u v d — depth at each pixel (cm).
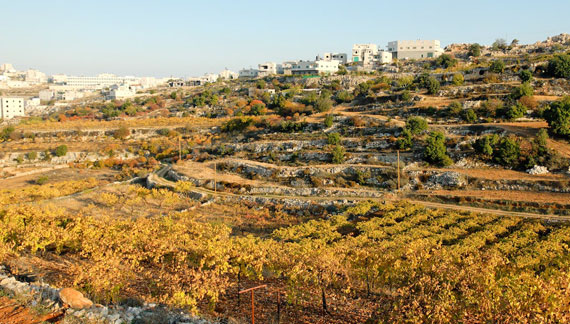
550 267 3834
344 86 16750
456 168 8075
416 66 18438
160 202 8175
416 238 5050
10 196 8075
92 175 11169
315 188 8119
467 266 3158
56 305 2305
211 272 3344
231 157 10544
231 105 17588
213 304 3016
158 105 19912
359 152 9419
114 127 15288
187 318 2423
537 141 7869
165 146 12925
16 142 14000
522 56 16788
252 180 9031
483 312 2489
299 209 7388
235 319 2889
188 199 8375
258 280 3922
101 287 2934
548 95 10919
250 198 8056
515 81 12294
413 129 9488
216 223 6297
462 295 2642
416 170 8081
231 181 9050
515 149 7738
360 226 5834
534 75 12306
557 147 7862
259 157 10131
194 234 4728
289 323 2933
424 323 2502
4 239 4194
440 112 10662
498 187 7162
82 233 4309
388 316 2738
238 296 3228
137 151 13075
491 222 5884
